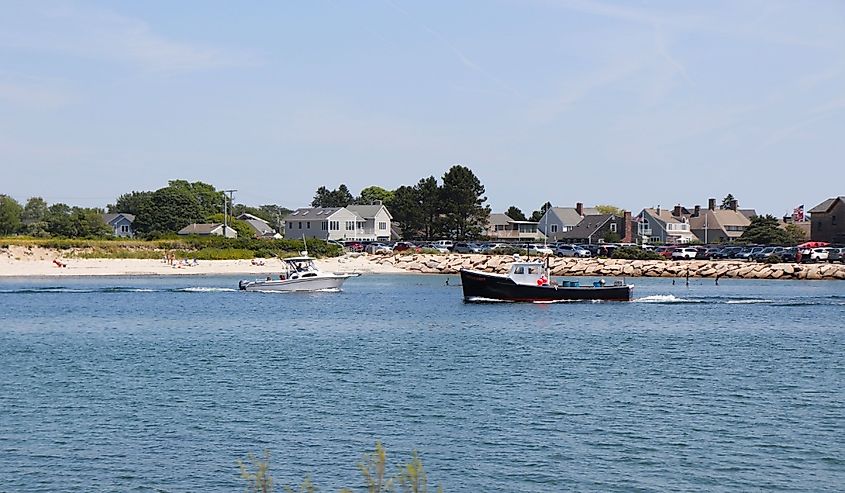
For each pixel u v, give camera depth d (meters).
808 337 58.34
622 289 82.31
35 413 33.88
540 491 25.00
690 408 34.94
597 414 33.84
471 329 62.50
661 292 98.00
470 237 173.88
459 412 34.19
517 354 49.81
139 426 31.88
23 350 51.22
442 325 65.00
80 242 127.75
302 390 38.41
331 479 25.98
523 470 26.81
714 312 75.12
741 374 43.03
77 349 51.62
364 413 34.00
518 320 68.50
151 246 131.25
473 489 25.14
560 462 27.61
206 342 55.09
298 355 49.16
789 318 70.81
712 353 50.44
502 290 80.56
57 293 92.00
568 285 83.12
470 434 30.91
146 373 42.84
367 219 184.88
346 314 73.00
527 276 81.00
